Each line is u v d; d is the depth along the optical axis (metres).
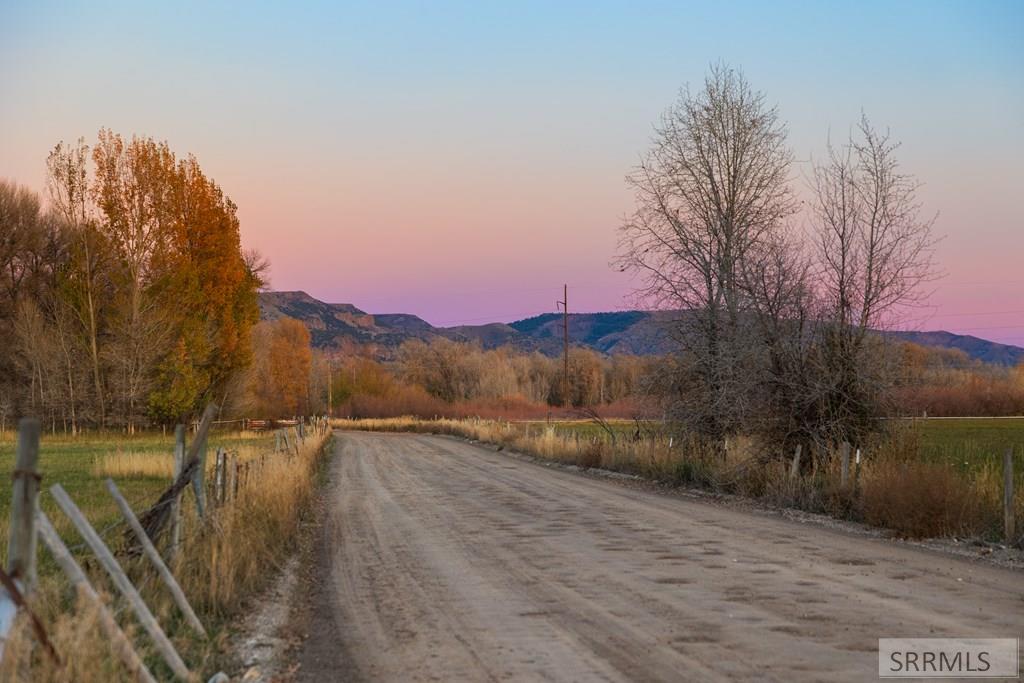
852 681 7.05
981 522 15.13
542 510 20.25
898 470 16.89
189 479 10.91
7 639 5.73
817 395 21.39
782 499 20.17
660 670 7.48
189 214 54.88
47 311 59.22
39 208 59.31
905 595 10.43
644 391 28.22
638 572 12.23
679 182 28.33
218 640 8.70
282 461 21.94
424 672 7.68
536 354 126.25
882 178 21.78
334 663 8.05
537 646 8.43
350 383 118.19
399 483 28.20
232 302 57.88
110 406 55.53
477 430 61.12
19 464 6.17
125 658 6.59
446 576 12.31
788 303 22.39
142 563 9.68
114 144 52.78
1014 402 66.19
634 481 28.08
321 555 14.34
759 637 8.52
